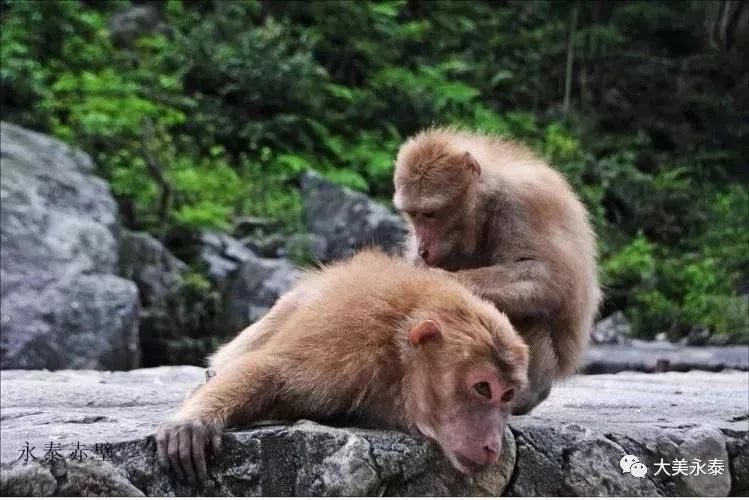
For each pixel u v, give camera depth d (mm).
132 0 28781
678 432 5711
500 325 4730
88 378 9797
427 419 4781
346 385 4906
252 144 25469
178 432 4594
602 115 30859
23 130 19125
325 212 22250
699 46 26781
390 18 31453
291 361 4934
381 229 21578
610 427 5629
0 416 6039
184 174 21625
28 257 15578
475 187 6586
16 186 16719
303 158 25797
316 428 4816
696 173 28531
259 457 4699
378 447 4824
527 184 6484
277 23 29188
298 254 20875
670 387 9328
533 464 5250
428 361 4746
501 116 30188
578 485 5301
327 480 4738
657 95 30031
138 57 26094
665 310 22328
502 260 6398
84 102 22062
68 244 16062
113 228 17547
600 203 26625
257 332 5695
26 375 10180
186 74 26688
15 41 22641
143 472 4566
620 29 29734
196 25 28359
